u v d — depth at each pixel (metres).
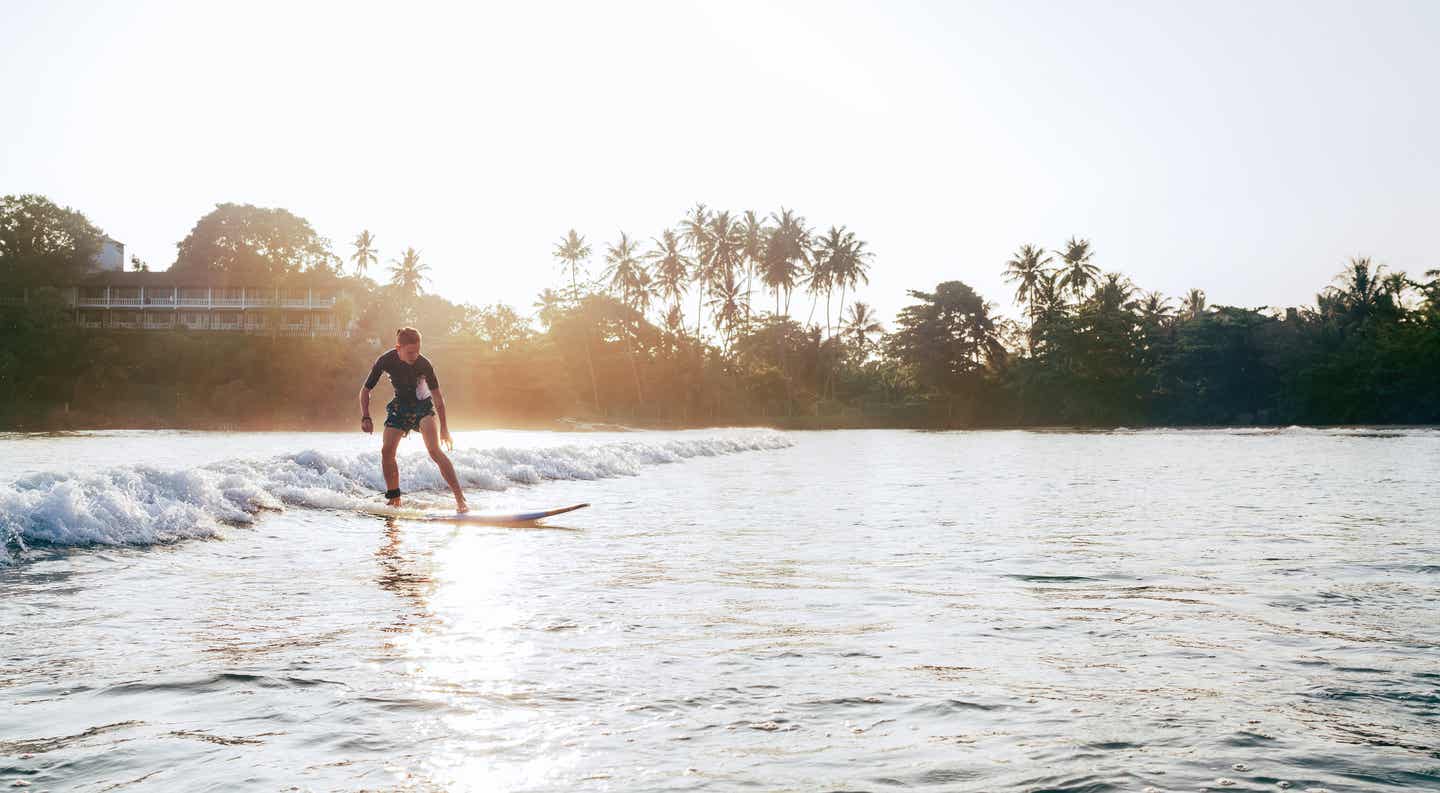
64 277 72.69
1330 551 5.59
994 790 1.89
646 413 78.88
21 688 2.58
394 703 2.48
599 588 4.32
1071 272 82.62
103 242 77.56
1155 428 70.62
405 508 7.97
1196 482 12.48
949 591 4.27
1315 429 55.91
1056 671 2.85
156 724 2.29
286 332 71.25
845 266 82.06
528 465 12.35
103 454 16.27
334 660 2.93
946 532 6.68
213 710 2.41
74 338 68.00
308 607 3.79
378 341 71.62
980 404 83.31
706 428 67.19
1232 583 4.48
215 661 2.89
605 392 79.81
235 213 81.25
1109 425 77.44
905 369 88.56
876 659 2.99
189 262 81.75
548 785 1.92
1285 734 2.25
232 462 8.01
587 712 2.42
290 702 2.48
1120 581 4.53
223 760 2.05
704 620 3.60
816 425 79.38
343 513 7.43
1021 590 4.29
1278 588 4.33
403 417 8.14
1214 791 1.89
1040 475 14.13
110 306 75.50
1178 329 83.88
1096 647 3.16
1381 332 73.44
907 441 37.22
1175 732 2.27
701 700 2.53
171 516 5.94
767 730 2.28
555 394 72.19
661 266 79.06
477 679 2.72
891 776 1.97
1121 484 12.07
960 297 83.25
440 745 2.16
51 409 62.97
